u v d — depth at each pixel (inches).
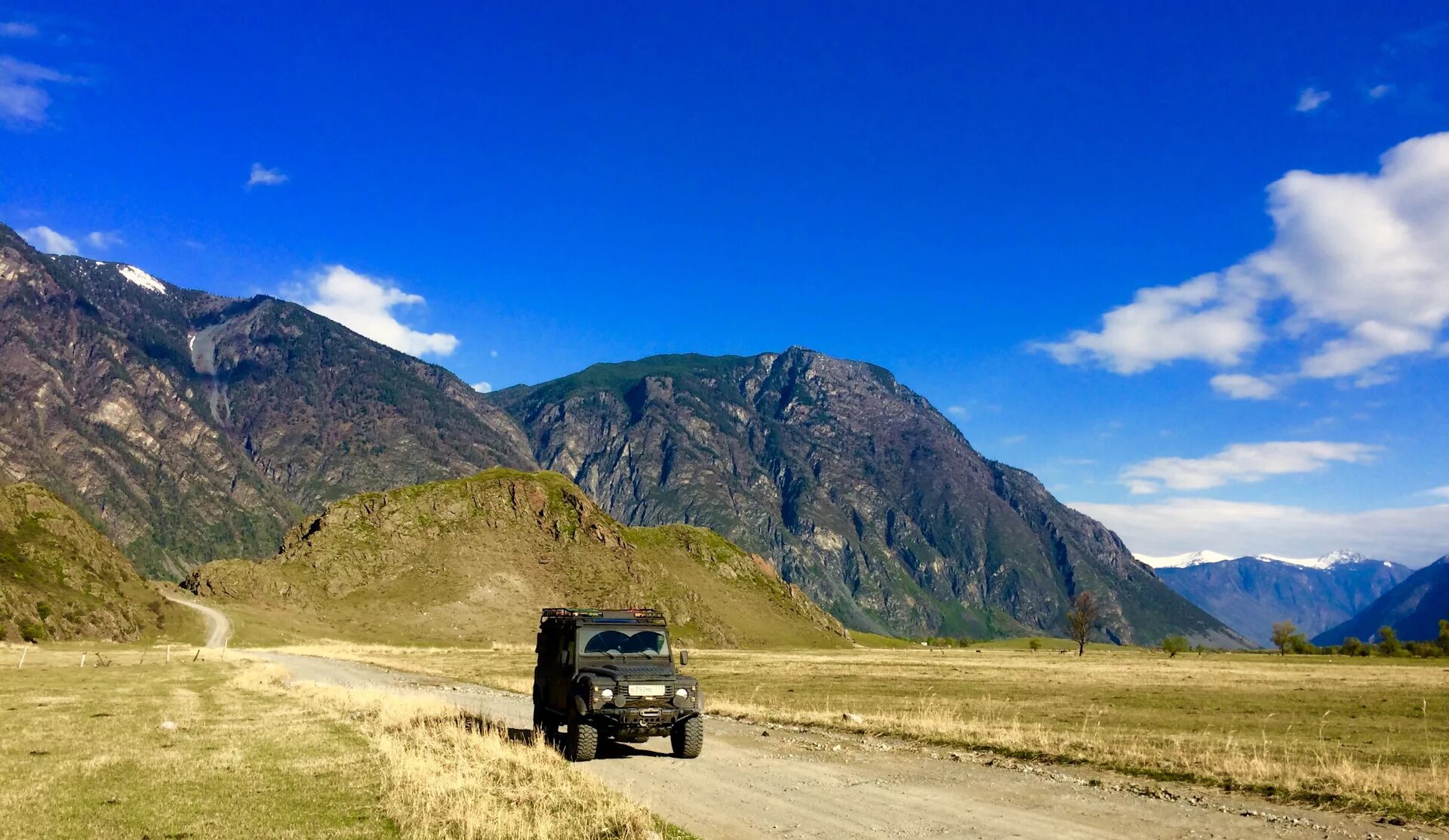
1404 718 1577.3
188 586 6407.5
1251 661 5349.4
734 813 593.6
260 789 629.9
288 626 5659.5
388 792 609.6
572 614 893.2
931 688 2277.3
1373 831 546.6
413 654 4288.9
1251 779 707.4
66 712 1180.5
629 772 751.7
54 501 5319.9
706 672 3038.9
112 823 525.3
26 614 4067.4
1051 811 604.4
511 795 592.1
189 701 1364.4
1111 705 1780.3
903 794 666.2
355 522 7367.1
